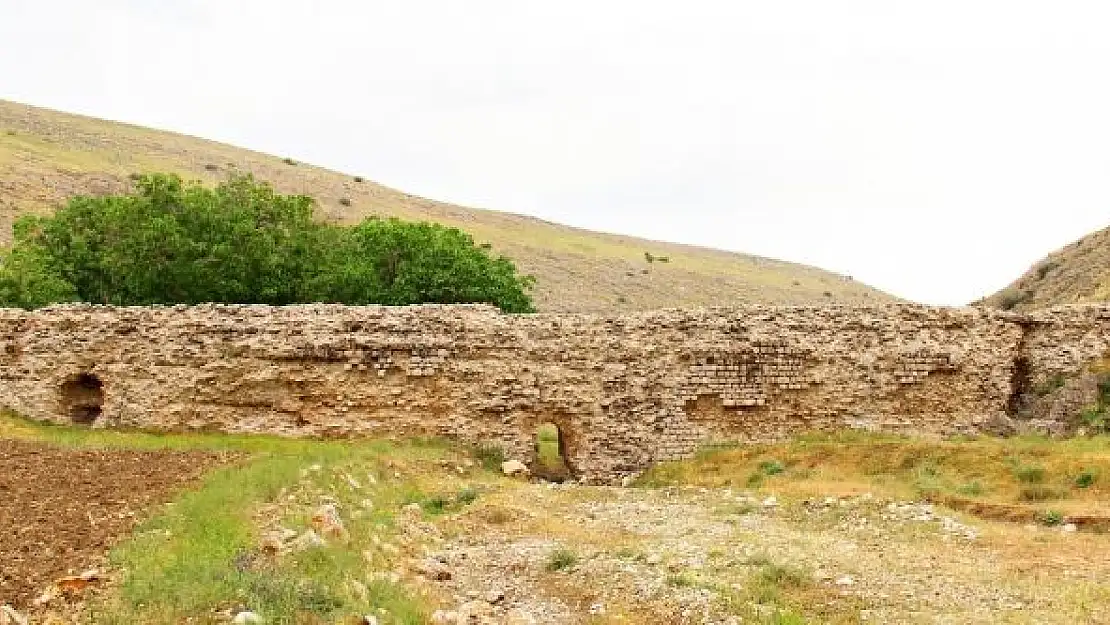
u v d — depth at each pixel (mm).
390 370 31969
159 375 32812
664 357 31641
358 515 19797
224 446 29156
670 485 28578
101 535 16078
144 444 28906
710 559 18094
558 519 22938
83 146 106875
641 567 17625
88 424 33688
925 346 32031
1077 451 25578
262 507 18625
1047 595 15758
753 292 127625
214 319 32938
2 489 20047
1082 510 21438
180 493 19703
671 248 155750
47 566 14180
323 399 32031
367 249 47438
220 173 114375
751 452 29938
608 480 30703
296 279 44781
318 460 25094
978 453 26219
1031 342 33156
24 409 33250
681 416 31328
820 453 28688
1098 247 67250
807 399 31656
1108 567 17406
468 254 48469
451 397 31656
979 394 32125
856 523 21672
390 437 31641
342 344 32125
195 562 13789
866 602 15461
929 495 23781
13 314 33969
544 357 31688
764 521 22328
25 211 76000
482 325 32062
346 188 126750
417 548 18922
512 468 30109
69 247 45125
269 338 32469
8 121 109125
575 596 16469
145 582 12789
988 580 16688
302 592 12766
